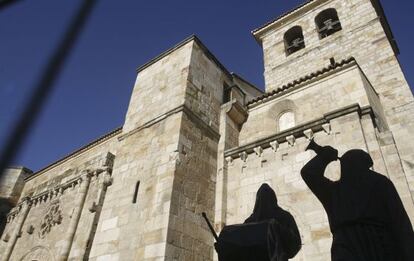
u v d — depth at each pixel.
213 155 12.86
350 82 12.68
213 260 10.38
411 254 2.59
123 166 12.50
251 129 14.74
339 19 21.75
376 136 9.77
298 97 14.14
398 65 15.78
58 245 15.08
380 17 20.23
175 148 11.06
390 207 2.91
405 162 11.08
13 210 20.52
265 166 11.71
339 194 3.34
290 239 3.47
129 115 14.51
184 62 14.08
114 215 11.04
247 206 11.20
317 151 3.84
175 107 12.47
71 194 17.00
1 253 17.78
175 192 10.10
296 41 23.94
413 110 13.27
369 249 2.81
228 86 16.27
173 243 9.16
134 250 9.49
